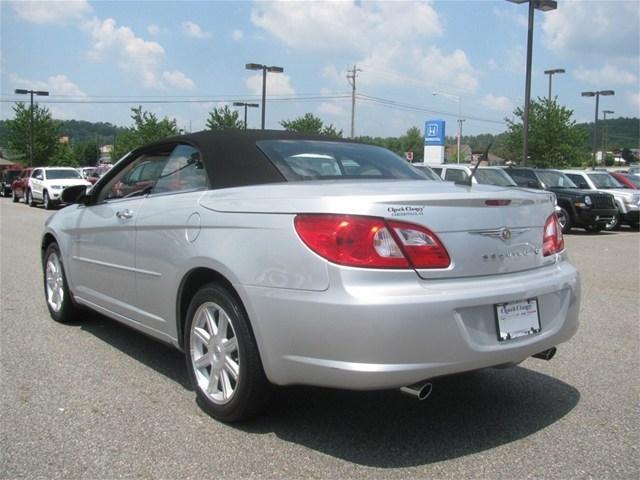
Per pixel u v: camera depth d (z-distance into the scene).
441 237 3.15
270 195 3.40
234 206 3.51
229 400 3.53
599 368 4.69
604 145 76.38
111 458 3.18
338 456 3.23
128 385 4.22
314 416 3.73
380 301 2.92
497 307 3.23
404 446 3.35
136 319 4.43
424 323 2.96
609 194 17.20
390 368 2.93
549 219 3.77
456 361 3.06
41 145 53.16
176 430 3.51
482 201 3.29
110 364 4.66
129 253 4.40
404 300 2.94
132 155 4.88
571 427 3.62
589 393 4.18
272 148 4.04
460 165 17.53
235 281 3.35
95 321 5.94
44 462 3.13
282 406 3.87
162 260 4.00
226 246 3.45
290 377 3.18
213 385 3.66
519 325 3.32
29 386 4.18
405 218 3.07
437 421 3.69
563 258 3.87
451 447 3.35
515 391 4.21
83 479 2.97
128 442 3.36
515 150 36.06
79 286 5.32
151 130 49.25
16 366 4.59
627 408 3.92
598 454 3.28
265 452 3.26
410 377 2.96
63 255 5.54
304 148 4.20
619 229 18.91
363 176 4.07
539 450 3.32
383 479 3.00
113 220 4.63
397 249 3.03
